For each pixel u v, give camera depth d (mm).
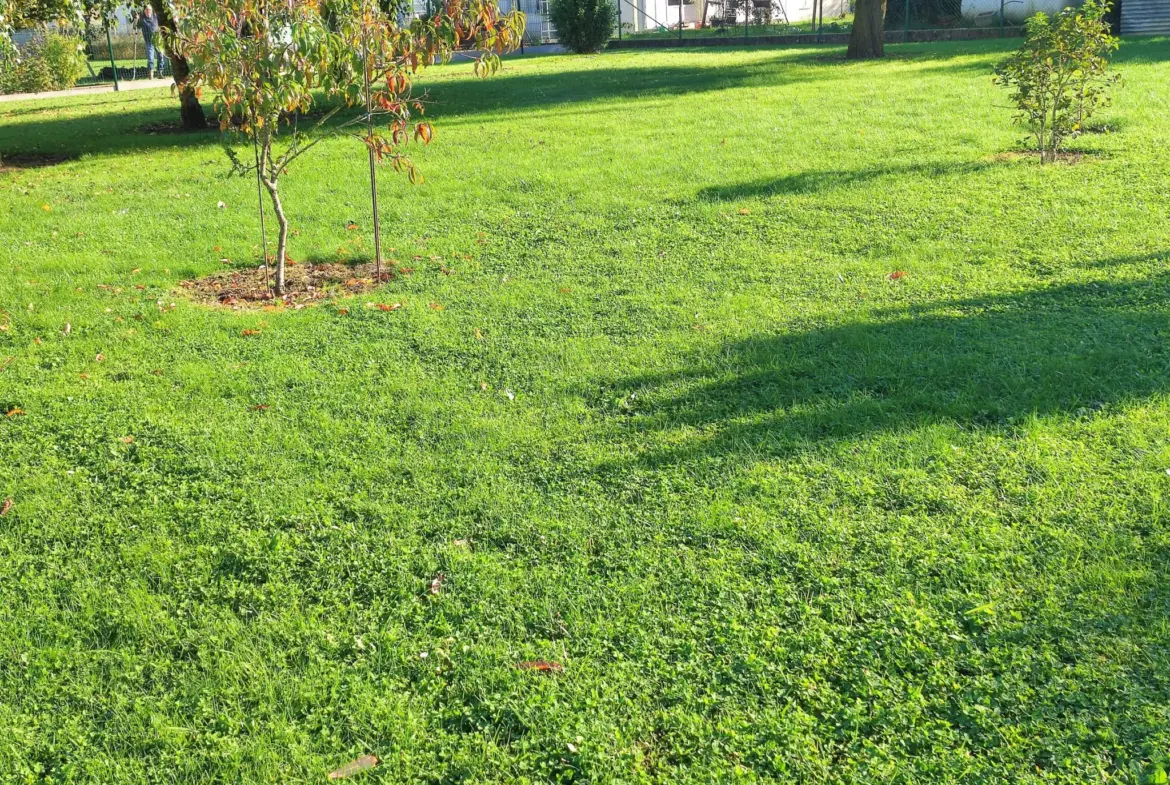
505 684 3004
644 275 6930
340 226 8828
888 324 5625
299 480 4262
